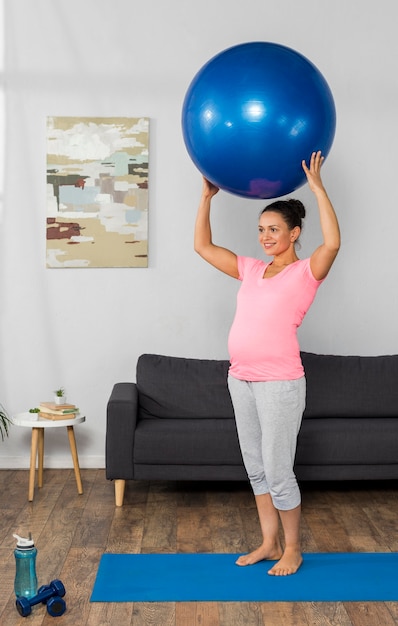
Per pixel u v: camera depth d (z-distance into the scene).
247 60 3.04
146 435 4.27
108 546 3.60
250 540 3.71
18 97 5.02
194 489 4.64
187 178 5.07
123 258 5.07
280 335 3.22
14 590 3.04
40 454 4.66
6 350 5.11
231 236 5.09
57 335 5.12
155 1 5.02
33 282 5.09
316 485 4.75
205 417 4.70
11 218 5.06
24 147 5.03
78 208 5.04
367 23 5.05
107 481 4.80
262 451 3.28
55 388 5.13
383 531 3.85
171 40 5.03
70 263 5.07
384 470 4.38
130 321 5.13
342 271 5.14
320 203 3.12
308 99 3.01
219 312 5.13
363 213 5.12
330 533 3.82
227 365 4.81
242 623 2.79
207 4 5.03
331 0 5.03
